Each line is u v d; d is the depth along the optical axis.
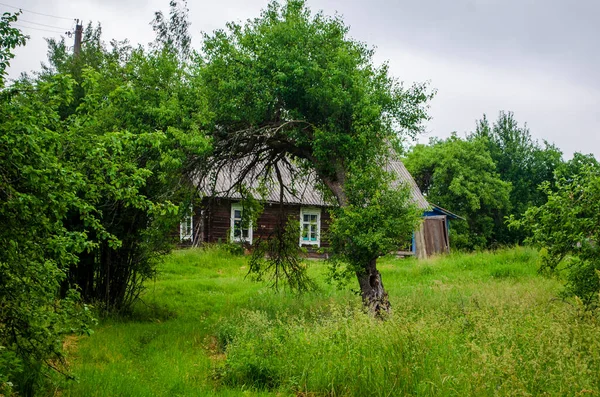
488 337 7.72
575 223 10.31
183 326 12.76
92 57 25.73
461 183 42.03
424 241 31.98
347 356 7.92
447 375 6.85
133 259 14.11
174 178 12.64
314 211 30.62
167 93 12.36
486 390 6.23
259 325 10.49
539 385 6.25
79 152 6.99
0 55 6.18
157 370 8.99
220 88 12.38
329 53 12.87
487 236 42.75
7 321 6.73
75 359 9.29
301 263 17.41
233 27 13.12
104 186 7.30
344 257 12.62
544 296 13.82
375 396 7.20
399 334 7.92
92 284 13.91
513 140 51.00
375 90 12.96
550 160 49.31
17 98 6.56
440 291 16.52
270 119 13.23
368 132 12.34
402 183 13.01
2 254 6.22
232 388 8.15
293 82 12.70
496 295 14.40
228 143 13.20
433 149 45.16
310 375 8.05
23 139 5.75
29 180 6.02
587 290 10.33
